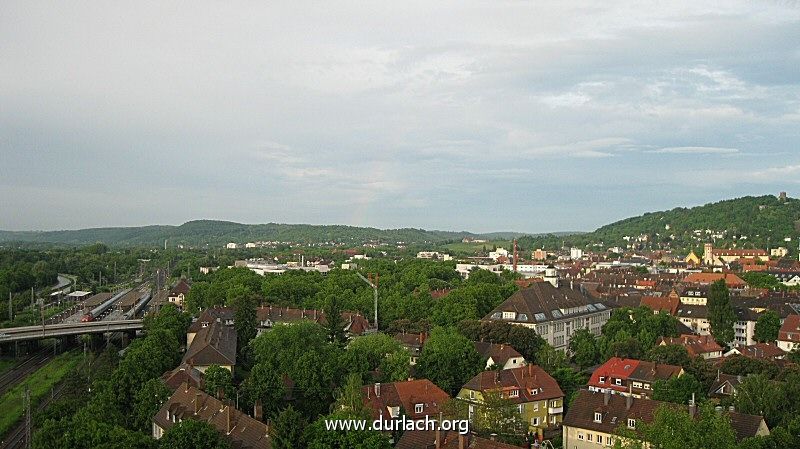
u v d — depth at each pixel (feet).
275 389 488.02
